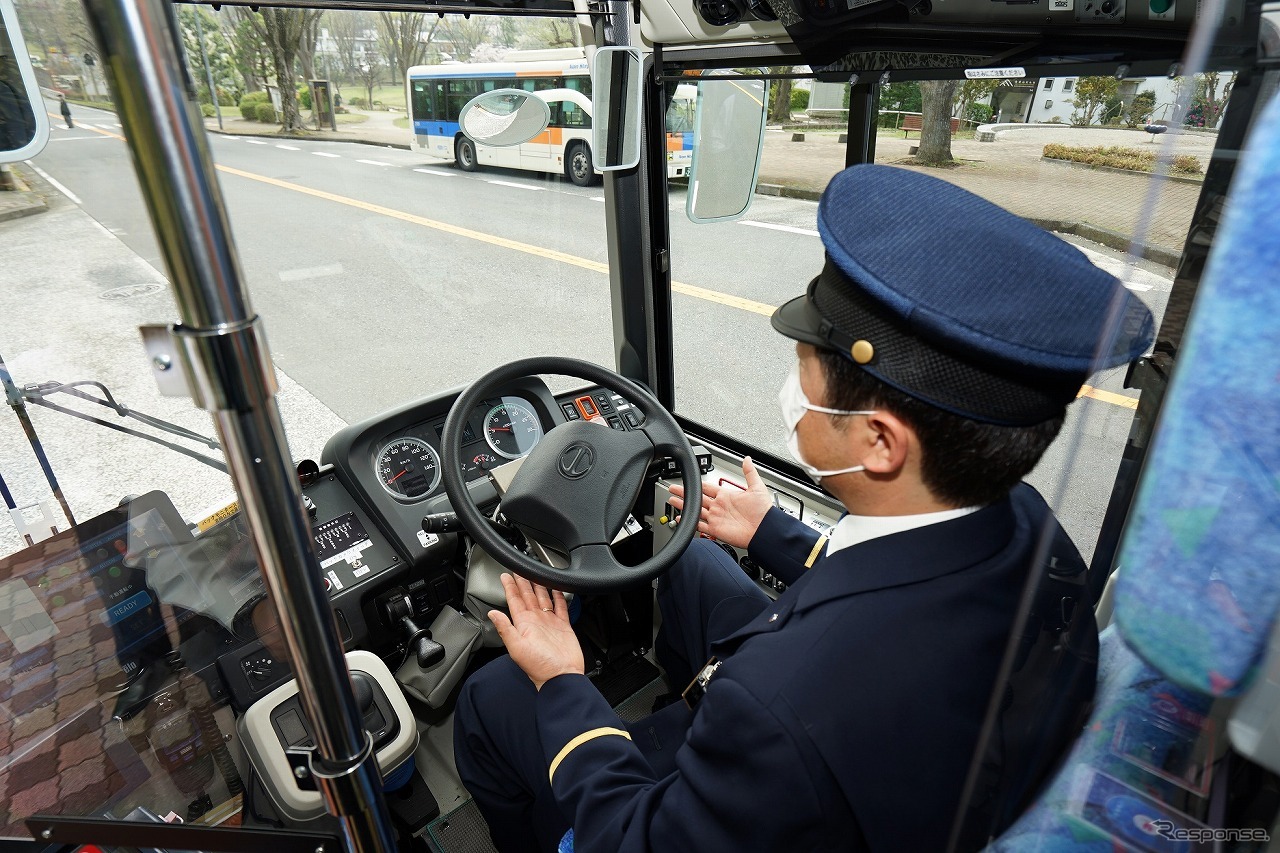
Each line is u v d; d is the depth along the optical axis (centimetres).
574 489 134
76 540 122
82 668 119
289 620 58
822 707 77
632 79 175
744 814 78
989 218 73
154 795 118
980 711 78
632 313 217
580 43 174
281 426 52
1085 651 56
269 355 50
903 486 82
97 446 138
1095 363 58
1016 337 67
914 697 76
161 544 130
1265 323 36
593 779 103
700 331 217
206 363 47
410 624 167
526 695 137
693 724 90
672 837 85
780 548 146
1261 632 39
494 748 140
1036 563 62
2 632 114
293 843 93
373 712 138
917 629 78
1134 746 48
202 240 44
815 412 83
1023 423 72
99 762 116
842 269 73
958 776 78
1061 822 52
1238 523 38
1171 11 103
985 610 79
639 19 165
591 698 114
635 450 143
